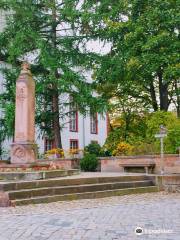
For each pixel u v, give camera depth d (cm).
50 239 673
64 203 1162
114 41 2583
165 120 2211
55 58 2459
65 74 2405
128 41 2362
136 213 945
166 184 1545
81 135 3738
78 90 2466
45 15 2595
